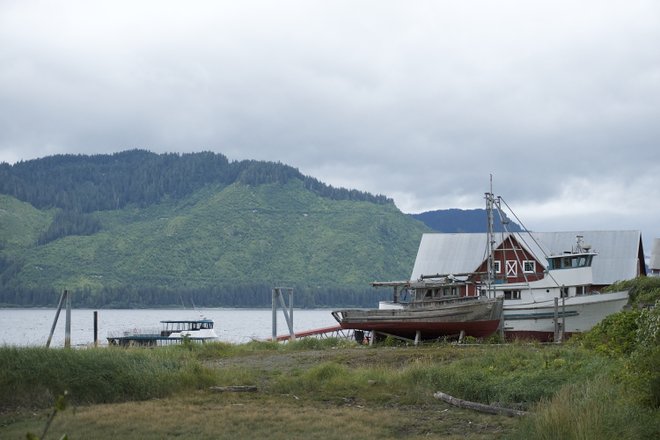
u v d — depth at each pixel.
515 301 54.19
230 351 42.16
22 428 21.27
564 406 19.33
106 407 24.23
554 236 70.81
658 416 19.05
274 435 20.53
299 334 65.12
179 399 26.03
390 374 29.38
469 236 72.12
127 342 72.12
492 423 22.20
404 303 54.22
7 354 26.55
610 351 29.50
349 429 21.34
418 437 20.45
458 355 35.31
